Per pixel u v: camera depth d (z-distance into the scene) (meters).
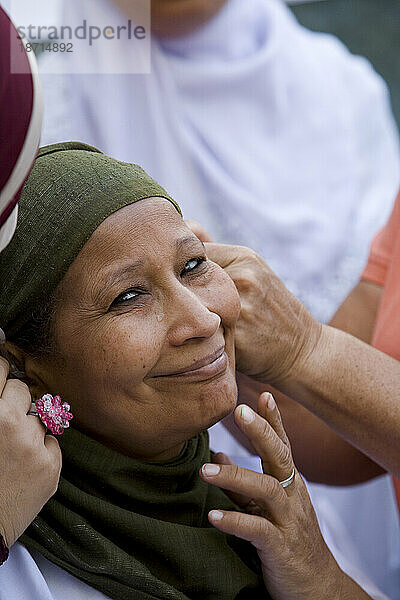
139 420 1.03
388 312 1.53
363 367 1.27
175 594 1.06
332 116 2.39
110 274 0.99
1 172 0.78
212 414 1.04
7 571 1.03
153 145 2.16
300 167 2.33
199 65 2.22
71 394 1.05
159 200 1.04
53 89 2.06
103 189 1.00
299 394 1.28
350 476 1.64
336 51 2.51
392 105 3.28
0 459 0.93
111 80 2.08
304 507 1.12
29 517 0.96
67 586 1.06
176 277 1.04
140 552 1.09
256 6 2.36
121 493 1.08
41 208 1.00
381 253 1.67
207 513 1.18
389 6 3.36
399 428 1.26
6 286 1.01
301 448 1.59
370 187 2.43
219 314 1.07
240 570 1.14
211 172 2.22
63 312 1.00
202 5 2.14
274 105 2.31
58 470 0.97
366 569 2.14
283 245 2.27
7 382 0.98
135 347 0.99
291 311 1.24
